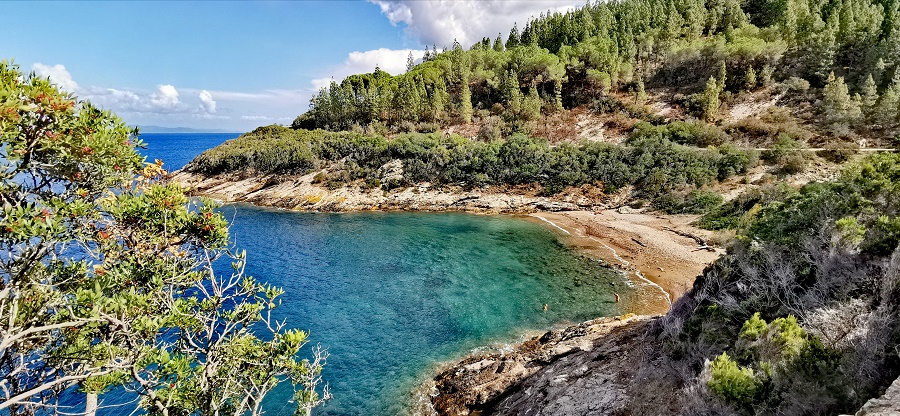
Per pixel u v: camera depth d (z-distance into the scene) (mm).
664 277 31516
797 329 10555
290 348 10484
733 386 9914
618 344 19359
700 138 60094
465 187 62031
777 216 19938
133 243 9672
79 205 7973
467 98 87000
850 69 65000
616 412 13922
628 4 116312
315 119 113938
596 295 28750
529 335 23484
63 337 9078
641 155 56500
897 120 51219
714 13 91562
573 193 56688
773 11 88188
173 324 9117
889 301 10406
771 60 72125
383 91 106188
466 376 19359
